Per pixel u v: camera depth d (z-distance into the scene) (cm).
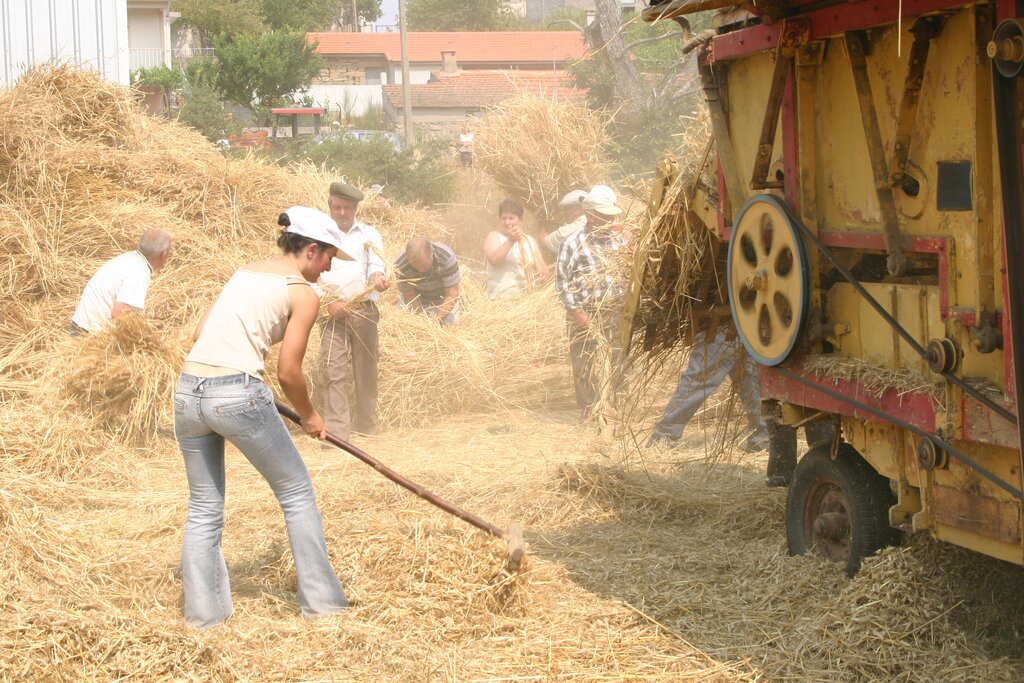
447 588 483
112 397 793
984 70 377
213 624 469
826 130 466
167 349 825
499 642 456
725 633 461
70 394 789
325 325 843
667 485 684
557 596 507
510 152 1323
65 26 1580
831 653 433
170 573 534
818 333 475
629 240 675
